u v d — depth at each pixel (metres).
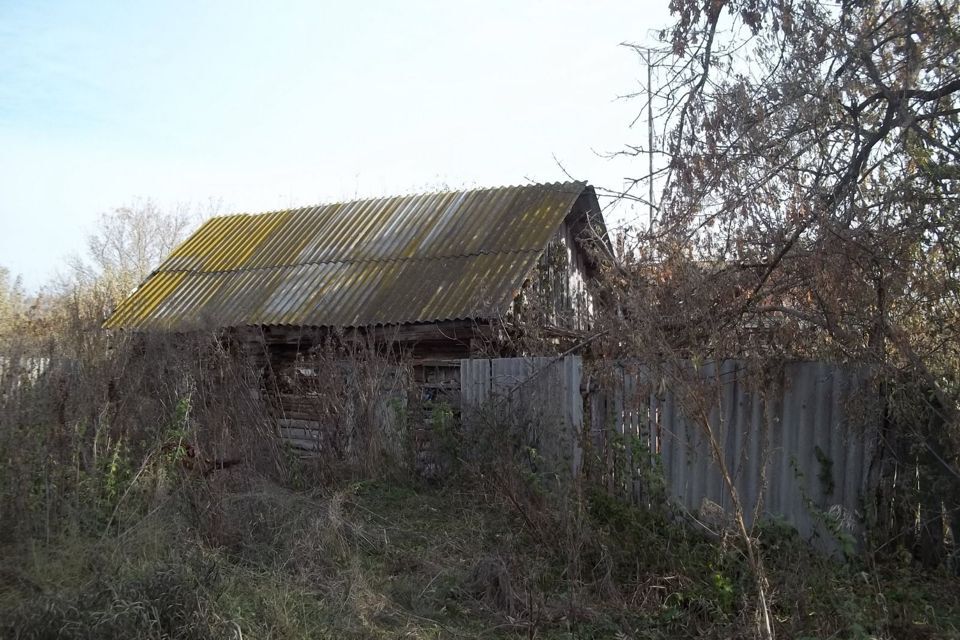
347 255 13.27
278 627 4.47
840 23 6.46
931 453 5.57
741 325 6.24
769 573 5.10
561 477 6.46
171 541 5.45
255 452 8.36
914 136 6.04
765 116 6.30
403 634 4.67
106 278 24.72
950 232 5.64
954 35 6.07
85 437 6.69
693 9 6.89
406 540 6.48
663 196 6.62
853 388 5.84
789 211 6.00
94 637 3.94
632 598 5.14
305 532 5.92
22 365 6.57
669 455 6.66
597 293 6.94
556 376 7.43
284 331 11.78
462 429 8.11
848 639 4.41
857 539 5.88
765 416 5.65
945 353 5.71
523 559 5.64
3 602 4.69
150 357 8.01
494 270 11.27
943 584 5.26
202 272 14.54
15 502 5.74
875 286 5.65
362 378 8.86
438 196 14.27
